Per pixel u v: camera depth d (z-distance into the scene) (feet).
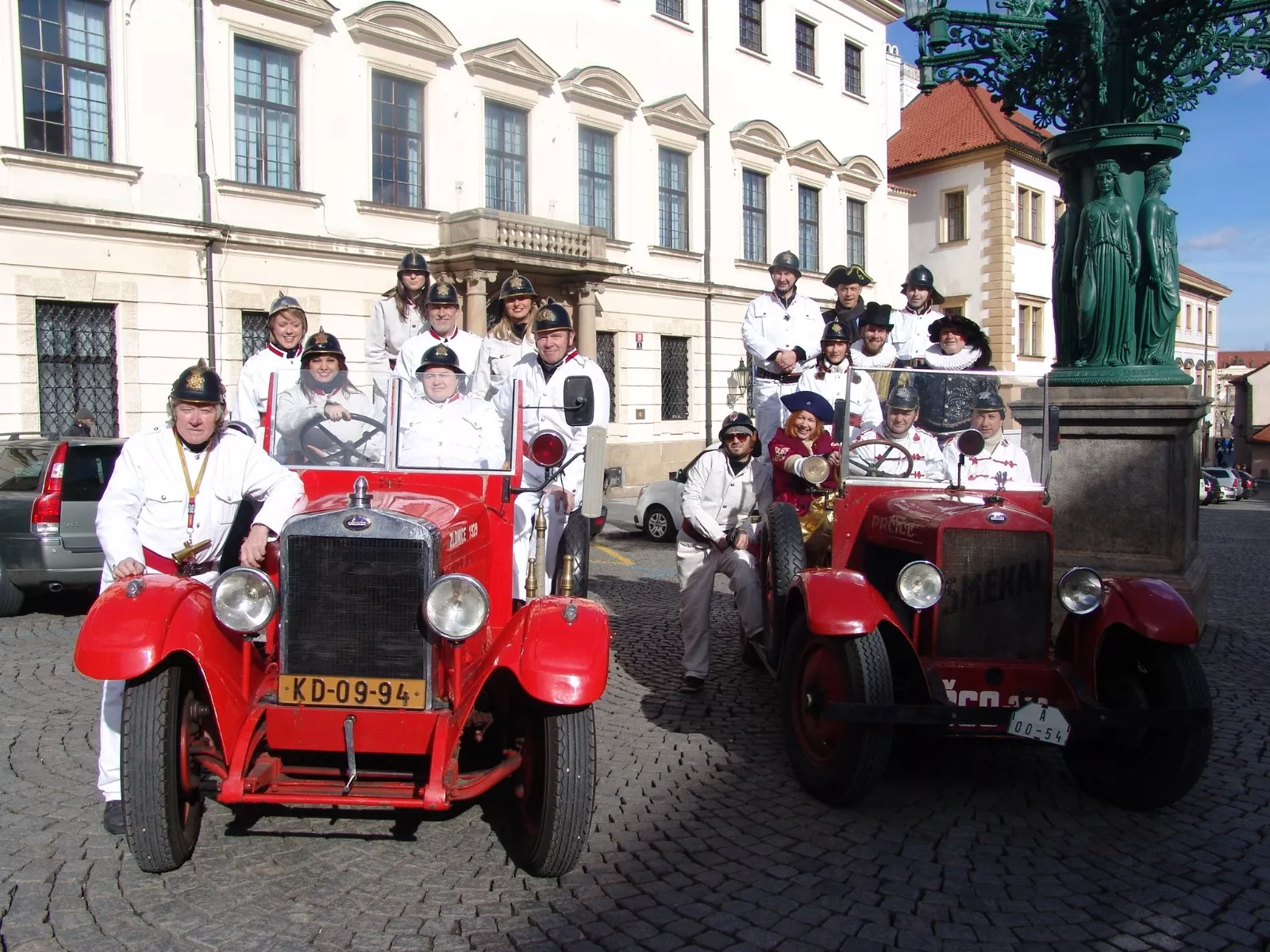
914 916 12.21
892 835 14.65
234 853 13.61
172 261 55.16
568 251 70.79
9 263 49.55
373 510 12.94
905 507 17.30
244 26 57.36
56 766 16.94
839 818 15.26
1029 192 124.16
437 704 13.01
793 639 16.93
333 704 12.81
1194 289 198.70
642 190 82.48
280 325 20.74
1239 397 226.38
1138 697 15.53
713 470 22.15
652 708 20.93
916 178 124.67
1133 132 26.76
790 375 27.40
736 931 11.78
